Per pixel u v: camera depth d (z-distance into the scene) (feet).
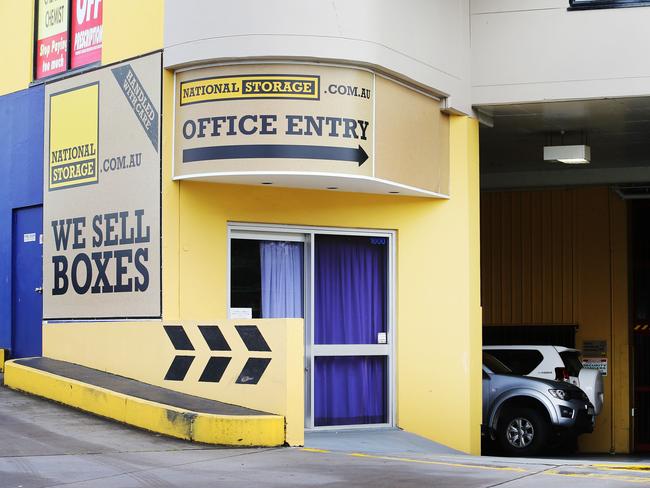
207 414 37.58
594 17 49.44
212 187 43.98
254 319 38.93
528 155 66.44
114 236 45.55
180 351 41.83
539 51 49.83
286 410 37.78
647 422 75.20
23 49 53.83
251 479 30.78
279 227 45.83
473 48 50.42
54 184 50.03
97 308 46.37
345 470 33.01
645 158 68.33
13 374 47.78
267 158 40.86
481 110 51.78
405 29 44.68
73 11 50.83
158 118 43.37
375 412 48.42
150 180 43.62
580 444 75.31
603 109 52.29
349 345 47.73
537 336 76.59
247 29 40.86
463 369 48.11
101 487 29.25
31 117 52.60
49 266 49.85
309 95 41.14
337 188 45.47
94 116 47.47
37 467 32.01
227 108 41.39
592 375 62.08
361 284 48.39
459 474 32.78
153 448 36.22
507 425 56.65
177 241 43.06
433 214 49.11
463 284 48.65
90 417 41.70
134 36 45.14
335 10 41.34
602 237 75.92
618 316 75.46
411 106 45.85
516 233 77.51
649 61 48.98
